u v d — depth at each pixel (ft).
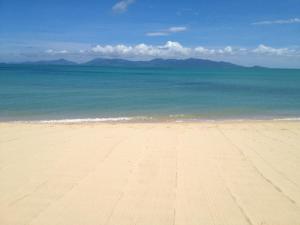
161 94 107.65
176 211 18.12
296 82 194.59
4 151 31.17
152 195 20.38
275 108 74.64
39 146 33.47
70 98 91.09
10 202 19.15
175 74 333.42
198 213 17.88
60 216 17.37
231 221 17.01
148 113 66.23
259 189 21.67
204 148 33.50
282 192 21.18
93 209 18.25
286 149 33.53
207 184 22.52
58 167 26.16
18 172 24.79
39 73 279.49
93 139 37.32
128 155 30.25
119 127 46.37
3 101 81.97
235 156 30.40
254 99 94.48
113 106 76.43
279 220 17.15
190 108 74.23
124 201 19.39
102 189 21.33
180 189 21.47
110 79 209.87
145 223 16.70
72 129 44.11
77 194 20.42
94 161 28.04
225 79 232.73
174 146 34.27
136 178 23.61
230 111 69.46
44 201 19.31
